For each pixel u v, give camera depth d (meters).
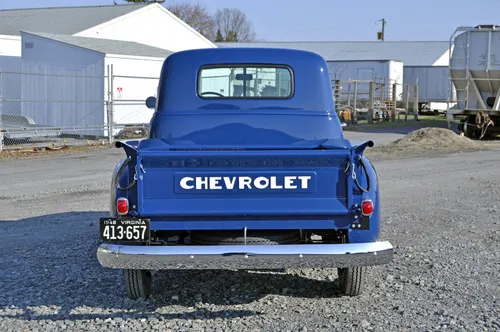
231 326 5.01
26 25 32.25
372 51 53.91
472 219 9.33
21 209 10.15
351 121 34.59
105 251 4.75
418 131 22.14
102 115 22.56
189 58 6.40
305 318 5.19
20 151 19.33
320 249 4.75
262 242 5.12
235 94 6.45
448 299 5.64
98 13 33.09
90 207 10.27
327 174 4.91
